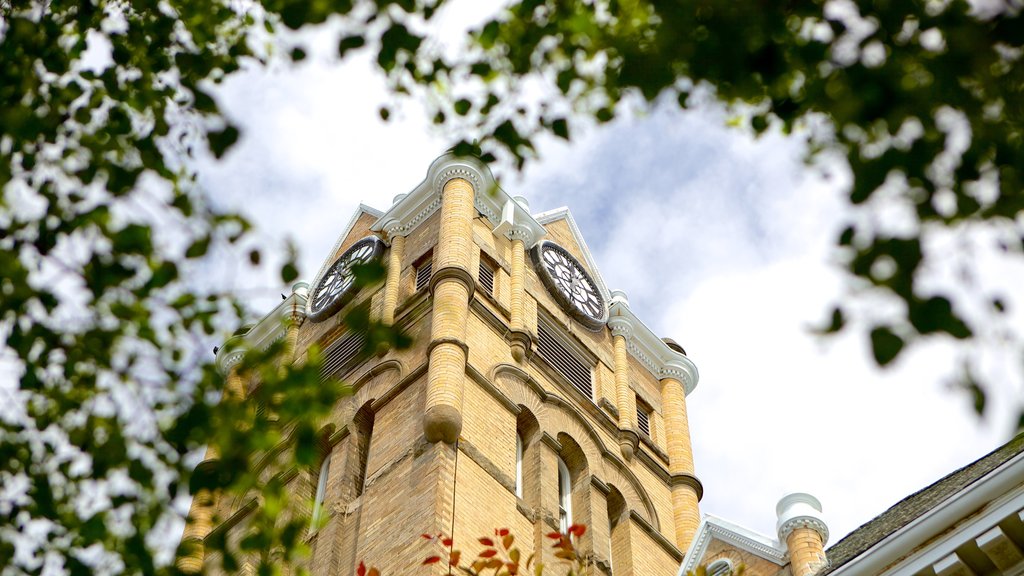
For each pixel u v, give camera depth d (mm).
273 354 13789
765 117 11406
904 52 9883
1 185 13312
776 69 10273
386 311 42531
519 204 48188
